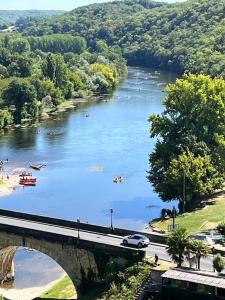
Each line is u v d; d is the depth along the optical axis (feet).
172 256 273.95
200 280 254.47
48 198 526.98
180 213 431.43
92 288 305.53
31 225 343.67
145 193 526.16
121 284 281.54
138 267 284.00
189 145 458.91
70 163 630.74
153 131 483.92
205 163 439.63
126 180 565.53
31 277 374.84
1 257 346.95
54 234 314.76
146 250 302.04
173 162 436.76
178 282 256.52
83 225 337.11
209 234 325.83
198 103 474.08
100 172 594.65
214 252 294.25
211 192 445.37
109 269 295.48
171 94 482.28
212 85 479.00
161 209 481.05
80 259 308.81
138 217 465.06
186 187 431.84
